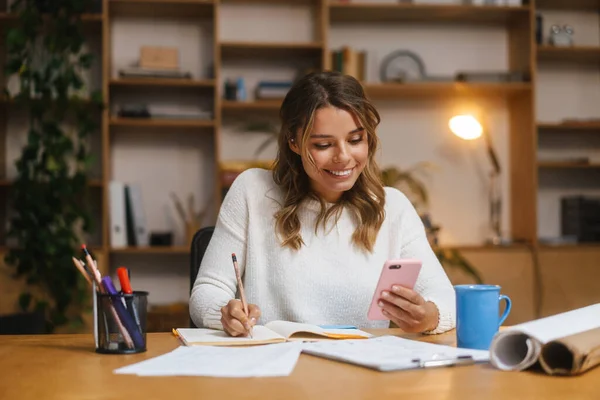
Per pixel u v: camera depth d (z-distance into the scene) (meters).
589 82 4.66
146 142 4.43
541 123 4.37
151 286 4.40
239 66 4.47
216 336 1.48
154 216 4.43
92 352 1.38
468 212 4.58
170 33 4.43
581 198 4.48
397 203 2.02
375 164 1.95
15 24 4.20
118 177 4.41
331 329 1.56
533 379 1.10
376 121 1.85
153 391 1.03
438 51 4.57
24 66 3.92
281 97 4.29
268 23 4.49
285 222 1.92
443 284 1.83
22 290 3.94
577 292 4.29
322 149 1.80
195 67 4.44
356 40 4.53
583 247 4.32
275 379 1.10
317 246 1.92
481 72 4.41
